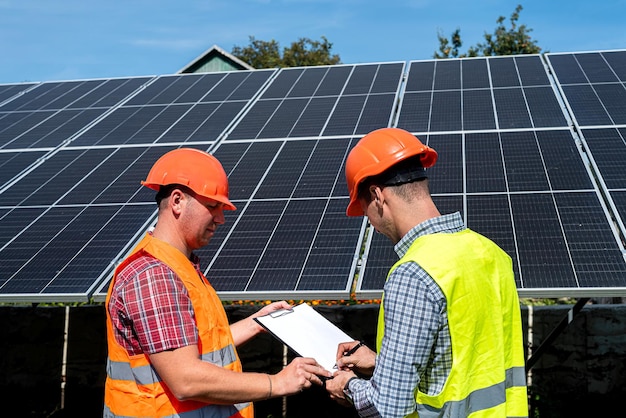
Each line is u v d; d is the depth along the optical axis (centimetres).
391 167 331
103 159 845
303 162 776
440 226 327
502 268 331
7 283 595
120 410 340
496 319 314
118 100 1072
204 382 323
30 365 836
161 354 322
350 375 342
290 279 564
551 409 745
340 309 805
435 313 298
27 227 699
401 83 1004
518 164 713
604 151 716
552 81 934
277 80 1080
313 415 783
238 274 581
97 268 609
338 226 641
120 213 711
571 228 591
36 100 1120
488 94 916
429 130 824
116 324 336
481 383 311
